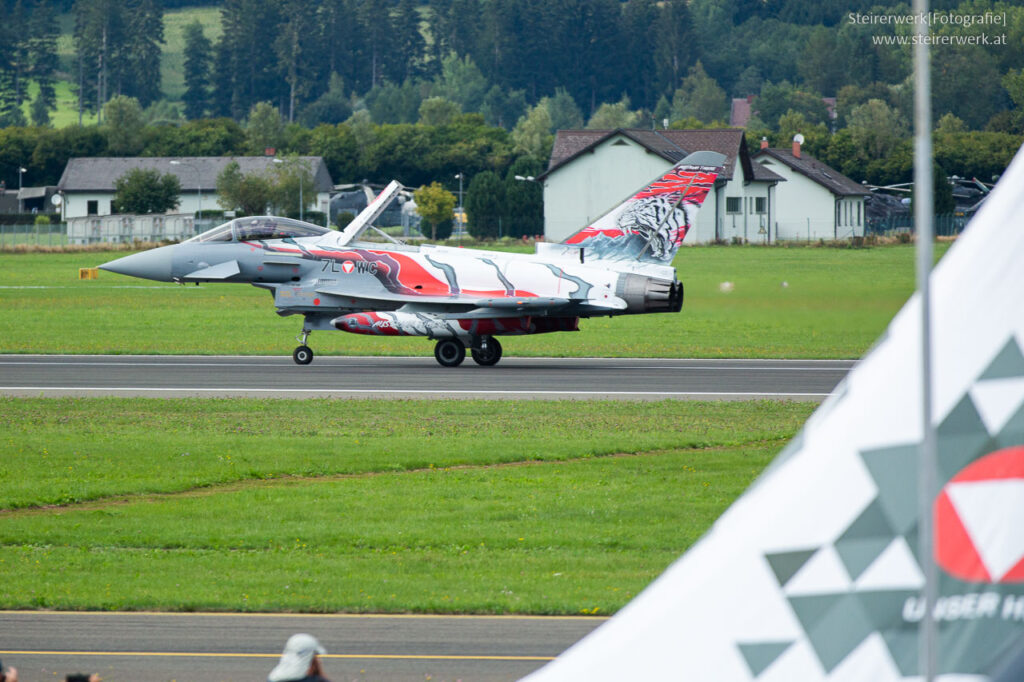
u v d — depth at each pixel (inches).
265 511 2297.0
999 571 730.2
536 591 1717.5
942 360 744.3
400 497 2415.1
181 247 5064.0
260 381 4284.0
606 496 2415.1
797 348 5556.1
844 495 738.8
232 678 1330.0
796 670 739.4
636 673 756.6
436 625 1552.7
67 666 1379.2
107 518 2247.8
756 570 747.4
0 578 1804.9
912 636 730.2
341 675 1339.8
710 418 3393.2
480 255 4867.1
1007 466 735.1
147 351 5349.4
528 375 4488.2
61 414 3457.2
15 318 6943.9
